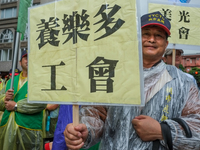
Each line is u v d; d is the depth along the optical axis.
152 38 1.14
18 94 2.51
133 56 1.01
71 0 1.21
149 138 1.04
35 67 1.32
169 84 1.14
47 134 3.35
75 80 1.16
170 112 1.10
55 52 1.25
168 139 1.00
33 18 1.35
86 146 1.20
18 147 2.39
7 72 13.60
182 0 2.49
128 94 1.01
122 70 1.03
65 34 1.21
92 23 1.12
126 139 1.08
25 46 11.59
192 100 1.13
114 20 1.06
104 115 1.28
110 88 1.05
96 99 1.09
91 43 1.12
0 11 13.67
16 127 2.37
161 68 1.16
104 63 1.08
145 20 1.16
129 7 1.02
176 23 2.37
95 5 1.12
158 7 2.38
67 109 1.72
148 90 1.14
